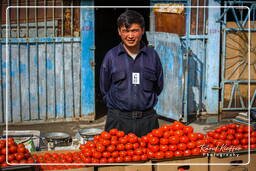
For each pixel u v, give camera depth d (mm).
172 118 7895
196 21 8211
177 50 7602
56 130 7422
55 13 7672
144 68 4086
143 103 4105
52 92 7863
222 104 8617
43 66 7758
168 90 7945
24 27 7605
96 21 13984
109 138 3443
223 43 8398
